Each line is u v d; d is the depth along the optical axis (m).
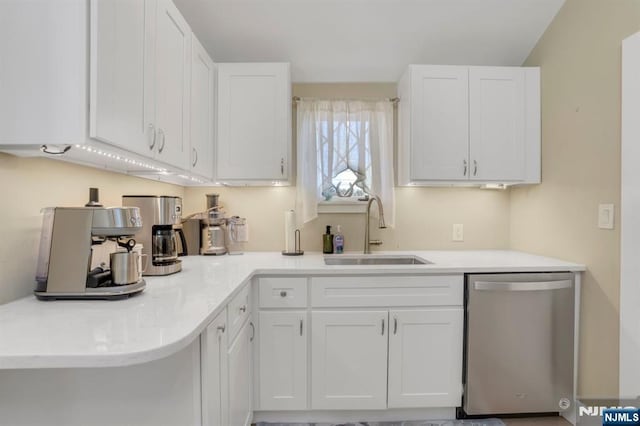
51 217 1.19
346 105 2.44
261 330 1.85
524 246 2.44
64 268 1.19
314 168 2.41
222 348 1.25
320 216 2.53
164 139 1.44
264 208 2.53
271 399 1.86
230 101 2.20
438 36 2.24
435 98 2.21
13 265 1.17
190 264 1.98
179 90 1.61
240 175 2.20
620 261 1.67
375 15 2.10
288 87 2.22
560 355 1.89
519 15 2.12
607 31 1.74
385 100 2.45
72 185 1.41
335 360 1.87
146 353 0.78
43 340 0.84
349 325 1.86
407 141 2.27
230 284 1.46
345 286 1.86
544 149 2.22
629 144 1.60
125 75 1.14
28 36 0.99
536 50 2.29
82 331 0.90
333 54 2.34
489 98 2.24
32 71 0.99
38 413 0.99
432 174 2.22
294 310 1.86
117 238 1.29
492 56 2.39
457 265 1.92
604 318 1.76
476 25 2.18
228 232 2.41
